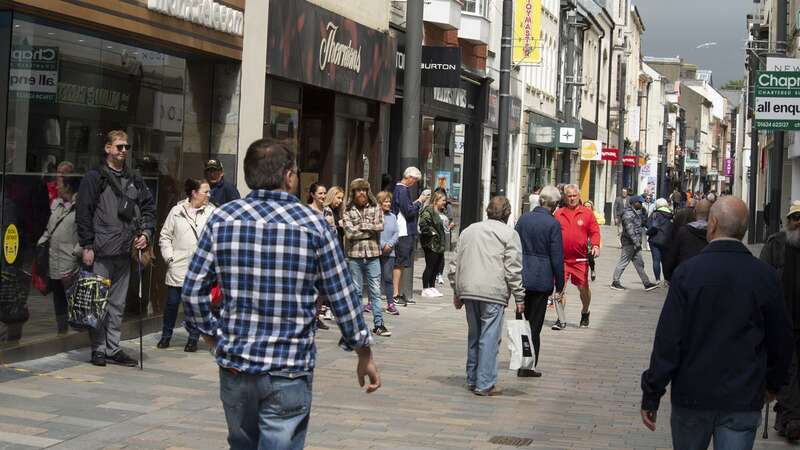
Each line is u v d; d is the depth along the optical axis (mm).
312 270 5668
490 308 12086
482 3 34000
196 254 5703
